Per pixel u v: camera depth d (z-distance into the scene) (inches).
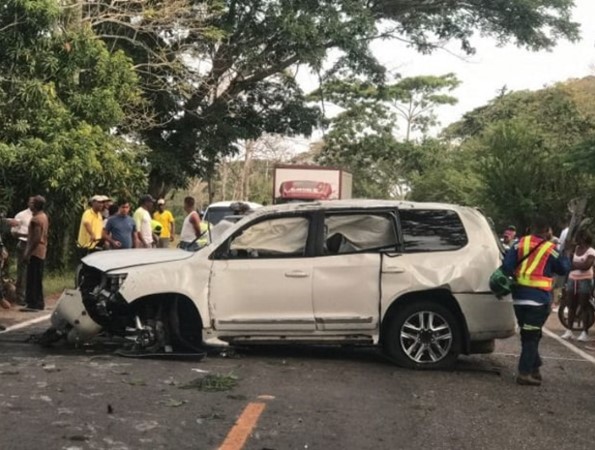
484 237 345.4
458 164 1921.8
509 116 2090.3
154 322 337.7
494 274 319.0
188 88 932.6
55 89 689.0
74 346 364.8
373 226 343.0
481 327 334.6
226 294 334.0
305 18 989.8
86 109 705.0
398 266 335.6
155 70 955.3
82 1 748.0
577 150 669.3
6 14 641.6
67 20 729.6
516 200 1154.0
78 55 706.8
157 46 927.7
